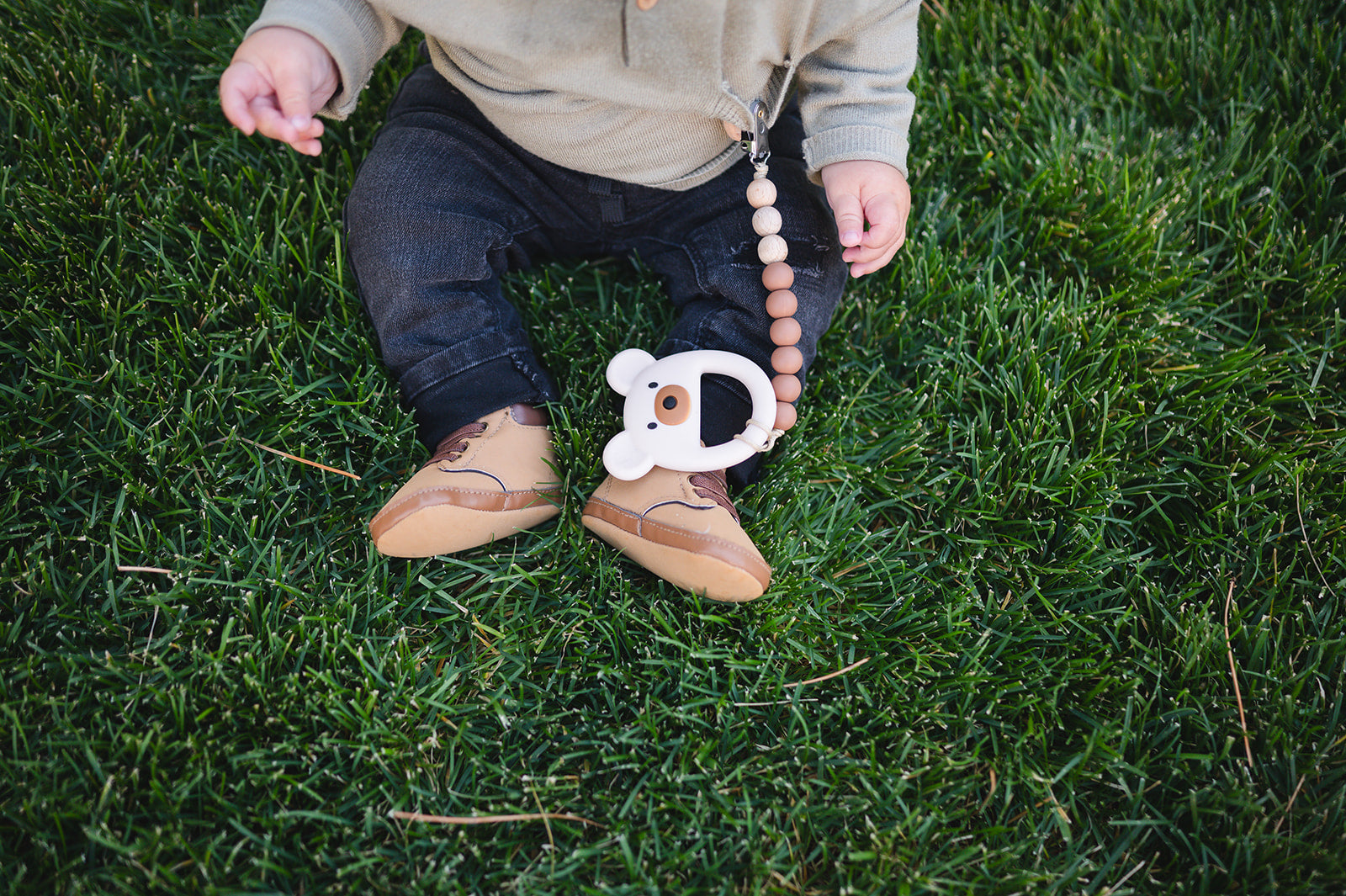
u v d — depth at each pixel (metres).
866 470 1.77
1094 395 1.85
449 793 1.41
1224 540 1.72
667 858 1.38
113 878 1.27
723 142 1.61
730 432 1.58
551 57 1.40
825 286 1.69
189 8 2.23
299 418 1.69
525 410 1.64
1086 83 2.31
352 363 1.76
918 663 1.56
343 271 1.84
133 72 2.07
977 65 2.27
